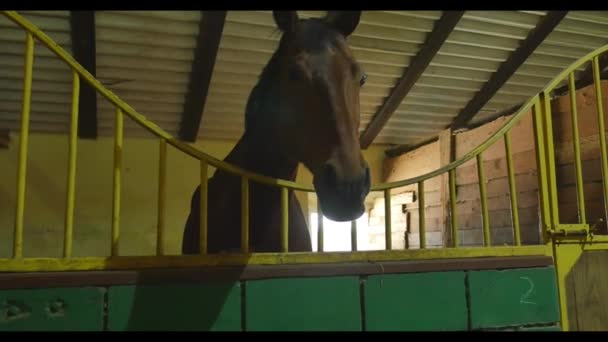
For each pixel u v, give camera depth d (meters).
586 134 2.55
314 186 1.43
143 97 3.47
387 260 1.57
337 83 1.42
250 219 1.83
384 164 4.79
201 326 1.35
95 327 1.28
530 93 3.98
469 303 1.63
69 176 1.30
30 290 1.24
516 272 1.71
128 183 3.97
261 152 1.80
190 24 2.88
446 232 3.81
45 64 3.02
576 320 1.81
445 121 4.31
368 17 3.02
